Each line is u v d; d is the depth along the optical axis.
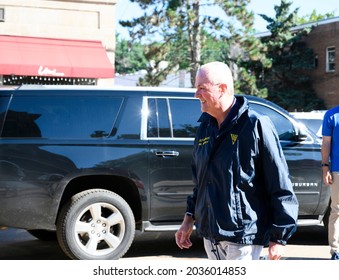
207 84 3.34
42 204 6.11
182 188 6.54
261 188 3.36
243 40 26.80
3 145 6.07
